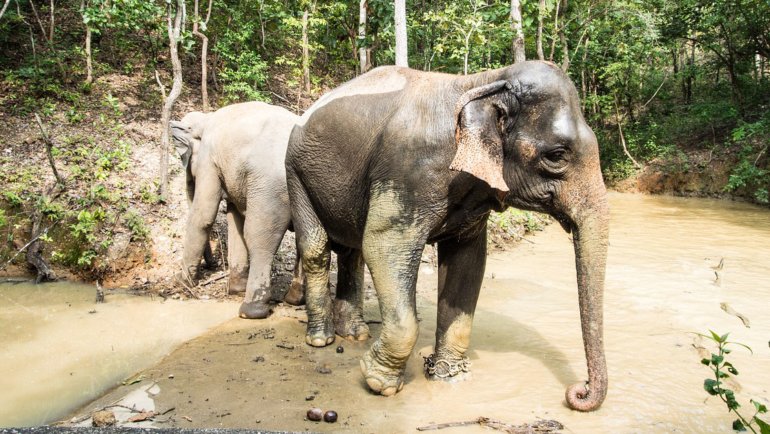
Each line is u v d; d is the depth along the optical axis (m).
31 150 7.49
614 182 16.22
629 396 3.50
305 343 4.51
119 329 4.84
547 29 12.91
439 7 10.55
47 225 6.34
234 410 3.35
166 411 3.33
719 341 2.32
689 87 18.03
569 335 4.61
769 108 14.79
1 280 6.17
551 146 3.06
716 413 3.31
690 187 14.80
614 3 13.01
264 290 5.14
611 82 15.70
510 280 6.29
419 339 4.55
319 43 12.39
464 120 3.06
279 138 5.30
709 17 14.69
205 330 4.85
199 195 5.70
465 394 3.57
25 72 8.89
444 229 3.51
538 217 9.99
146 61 11.05
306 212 4.36
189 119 6.12
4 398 3.57
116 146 7.97
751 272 6.69
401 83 3.71
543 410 3.34
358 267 4.63
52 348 4.41
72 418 3.27
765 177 13.06
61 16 11.23
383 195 3.45
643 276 6.49
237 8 11.07
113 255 6.13
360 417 3.26
